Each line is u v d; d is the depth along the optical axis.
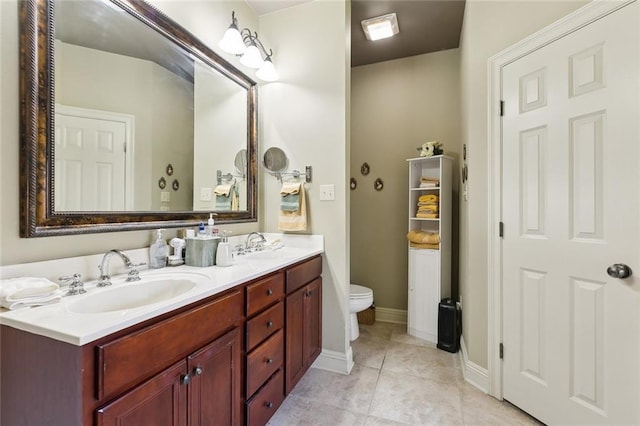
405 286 3.03
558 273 1.47
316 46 2.12
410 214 2.73
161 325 0.87
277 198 2.22
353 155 3.20
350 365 2.09
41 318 0.78
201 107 1.75
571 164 1.41
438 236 2.54
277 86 2.22
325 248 2.10
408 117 3.01
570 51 1.41
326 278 2.10
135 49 1.36
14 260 0.95
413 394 1.80
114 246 1.25
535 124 1.57
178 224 1.56
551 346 1.50
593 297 1.34
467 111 2.06
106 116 1.24
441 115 2.89
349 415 1.61
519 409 1.65
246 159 2.12
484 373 1.83
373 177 3.14
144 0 1.38
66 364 0.70
